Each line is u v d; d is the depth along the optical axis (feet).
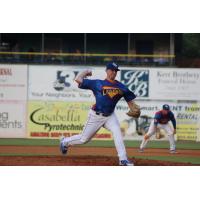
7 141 204.85
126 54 243.81
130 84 215.10
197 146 203.51
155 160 165.99
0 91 213.46
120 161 149.38
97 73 213.46
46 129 213.87
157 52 261.44
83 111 213.66
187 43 262.47
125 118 214.69
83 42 261.24
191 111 216.74
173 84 215.92
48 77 213.87
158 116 183.62
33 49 253.03
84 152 181.47
